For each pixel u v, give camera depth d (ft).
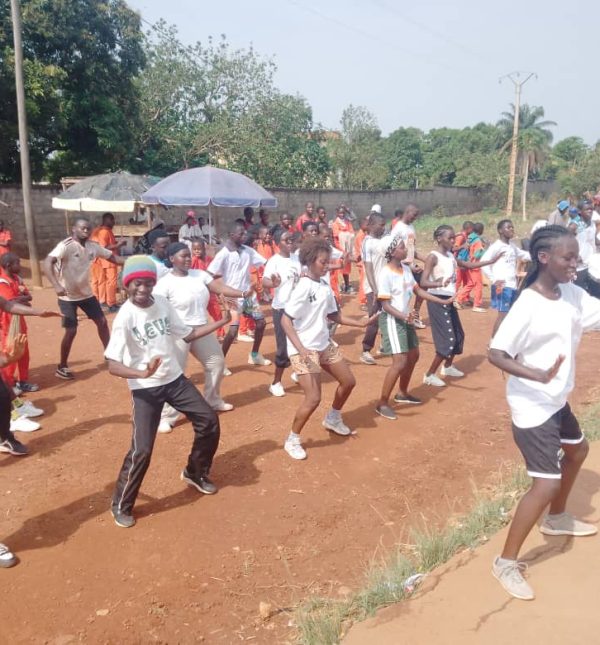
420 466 16.33
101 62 58.18
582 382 23.24
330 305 16.43
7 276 19.74
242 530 13.19
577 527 11.88
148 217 48.01
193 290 18.04
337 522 13.61
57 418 19.12
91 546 12.48
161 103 75.66
